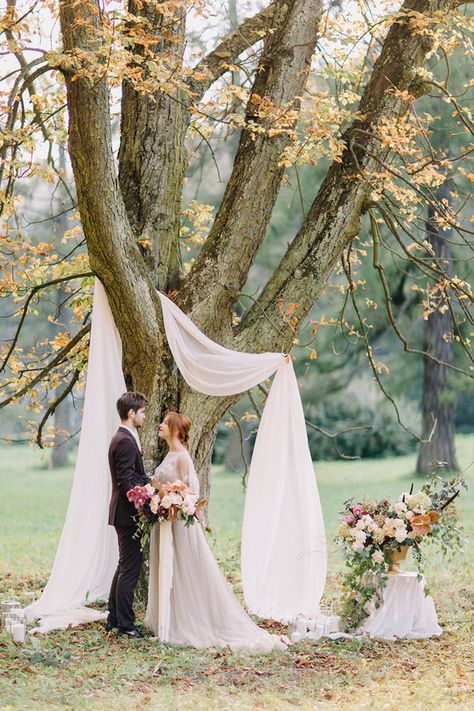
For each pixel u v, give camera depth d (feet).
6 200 30.32
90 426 26.89
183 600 23.76
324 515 56.29
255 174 29.14
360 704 18.51
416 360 74.28
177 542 23.93
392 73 29.66
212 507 66.39
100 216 25.76
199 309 28.45
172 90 24.14
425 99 49.39
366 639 24.06
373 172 29.48
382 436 97.76
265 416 28.68
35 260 33.47
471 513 55.31
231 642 23.39
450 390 71.15
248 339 28.86
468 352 33.37
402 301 62.69
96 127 24.99
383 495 67.77
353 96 29.73
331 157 27.40
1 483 89.81
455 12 29.01
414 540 24.84
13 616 24.25
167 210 29.60
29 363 36.11
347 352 69.00
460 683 20.35
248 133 29.81
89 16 24.34
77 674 20.10
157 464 27.71
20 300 35.42
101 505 26.78
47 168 32.12
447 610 28.94
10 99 25.31
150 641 23.32
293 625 24.79
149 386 27.78
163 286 29.27
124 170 29.84
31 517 60.23
